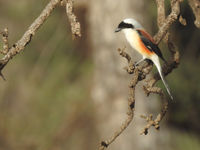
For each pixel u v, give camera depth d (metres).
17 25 16.39
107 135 14.57
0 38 9.78
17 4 16.19
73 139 14.95
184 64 15.38
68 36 15.84
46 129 15.14
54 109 15.31
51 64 15.82
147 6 14.61
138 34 7.07
